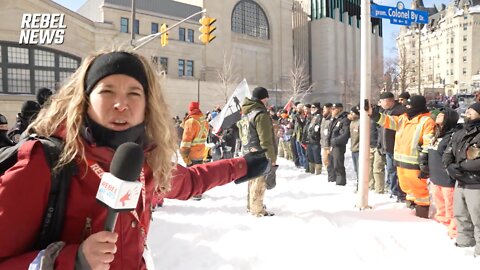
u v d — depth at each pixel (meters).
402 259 4.25
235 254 4.42
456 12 108.88
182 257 4.40
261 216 6.02
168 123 1.50
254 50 54.03
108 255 1.04
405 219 5.62
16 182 1.06
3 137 4.90
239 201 7.28
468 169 4.08
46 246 1.14
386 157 7.21
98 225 1.19
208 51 46.81
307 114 11.87
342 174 8.70
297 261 4.24
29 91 30.12
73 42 32.41
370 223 5.47
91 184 1.18
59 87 1.33
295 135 11.94
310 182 9.29
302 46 63.25
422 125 5.54
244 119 5.95
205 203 7.12
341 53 65.44
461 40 107.00
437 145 5.02
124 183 1.00
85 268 1.01
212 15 47.28
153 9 40.22
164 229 5.41
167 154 1.49
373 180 8.21
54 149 1.15
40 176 1.10
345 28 66.69
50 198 1.13
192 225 5.56
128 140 1.26
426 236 4.88
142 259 1.41
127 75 1.25
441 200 5.36
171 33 41.25
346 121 8.55
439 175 5.07
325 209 6.33
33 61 30.41
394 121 6.02
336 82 63.91
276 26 56.81
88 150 1.19
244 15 53.28
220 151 11.12
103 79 1.22
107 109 1.21
